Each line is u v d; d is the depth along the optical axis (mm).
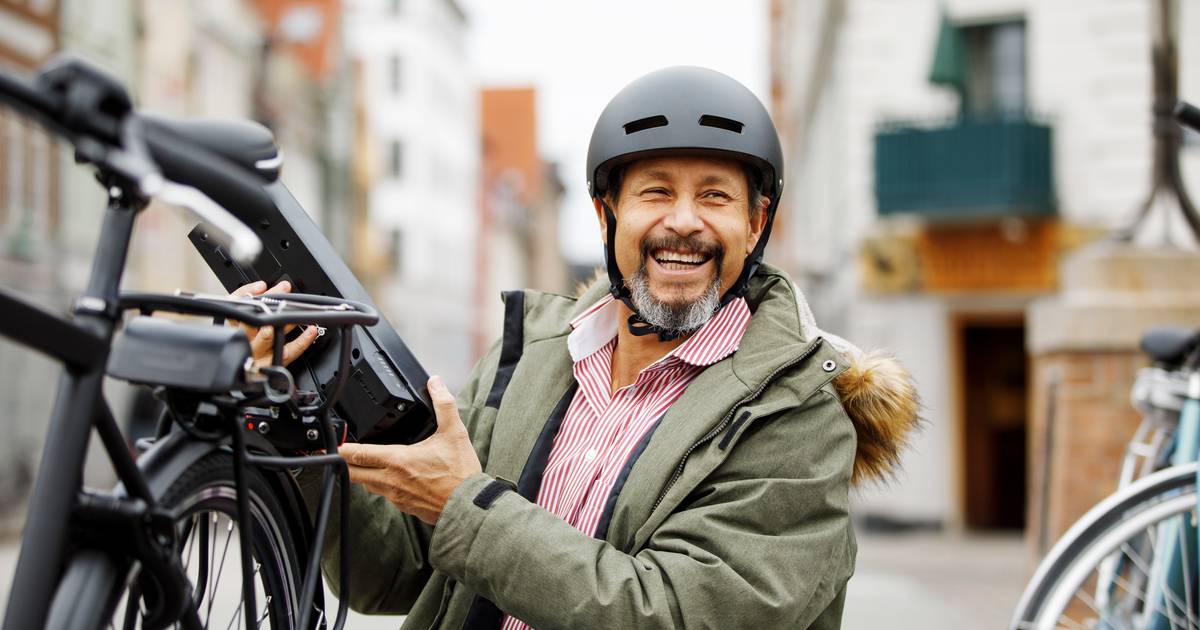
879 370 1728
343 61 31875
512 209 57250
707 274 1749
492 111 63875
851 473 1649
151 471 1210
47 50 13961
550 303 2002
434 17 42719
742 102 1751
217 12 20844
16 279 12969
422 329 42281
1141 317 4219
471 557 1521
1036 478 4715
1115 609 2217
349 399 1534
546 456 1802
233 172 1146
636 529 1618
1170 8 4484
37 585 1069
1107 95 11695
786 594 1521
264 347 1498
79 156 1129
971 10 12148
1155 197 4539
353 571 1811
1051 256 11922
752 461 1616
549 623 1502
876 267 12469
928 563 8461
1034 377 4840
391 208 41375
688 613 1488
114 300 1143
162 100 17688
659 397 1770
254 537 1406
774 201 1818
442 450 1562
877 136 12250
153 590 1226
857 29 12719
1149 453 2441
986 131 11742
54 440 1099
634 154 1737
